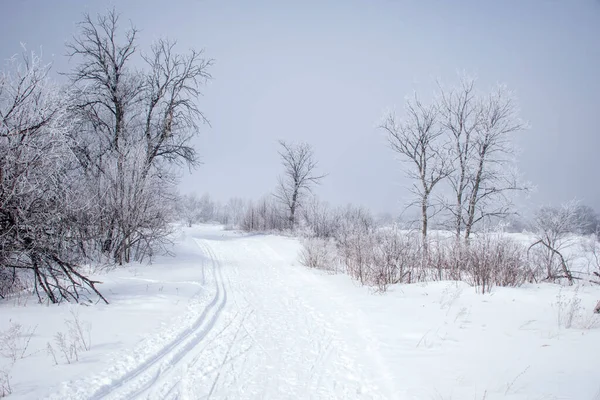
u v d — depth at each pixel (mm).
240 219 54031
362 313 7816
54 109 8242
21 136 7645
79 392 3814
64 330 5750
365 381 4586
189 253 19562
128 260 14617
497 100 17625
